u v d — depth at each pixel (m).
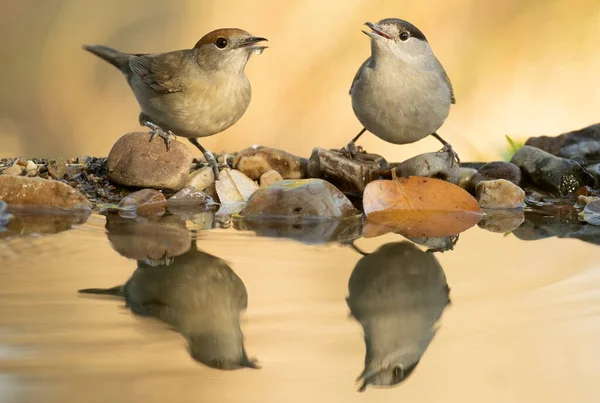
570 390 4.75
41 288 6.50
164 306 6.11
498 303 6.24
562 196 11.69
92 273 7.00
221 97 10.87
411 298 6.40
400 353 5.27
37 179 10.04
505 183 10.90
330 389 4.82
